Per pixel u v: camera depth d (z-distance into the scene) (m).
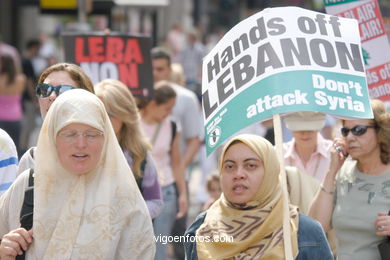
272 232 5.39
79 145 5.07
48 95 5.90
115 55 9.20
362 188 6.58
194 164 20.47
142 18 25.05
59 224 5.16
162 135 9.62
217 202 5.66
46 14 14.37
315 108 5.48
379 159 6.60
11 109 17.02
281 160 5.34
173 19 33.91
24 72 21.22
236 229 5.42
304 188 6.92
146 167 7.09
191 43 29.19
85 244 5.14
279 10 5.76
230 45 5.81
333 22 5.81
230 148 5.49
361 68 5.72
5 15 28.86
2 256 5.17
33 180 5.37
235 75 5.69
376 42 7.95
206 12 37.19
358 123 6.54
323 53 5.66
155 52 11.87
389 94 7.93
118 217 5.25
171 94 9.58
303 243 5.39
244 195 5.41
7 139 6.14
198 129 11.27
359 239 6.54
